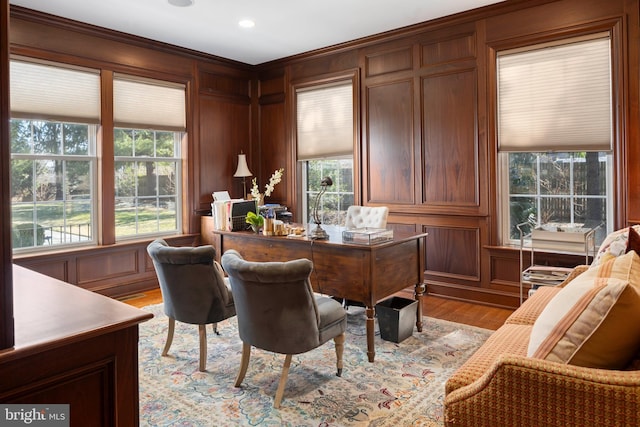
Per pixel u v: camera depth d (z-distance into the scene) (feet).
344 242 9.91
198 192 17.12
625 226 11.11
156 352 9.91
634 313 4.19
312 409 7.42
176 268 8.63
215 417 7.18
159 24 13.80
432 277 14.69
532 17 12.29
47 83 13.03
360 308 13.44
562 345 4.41
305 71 17.48
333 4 12.47
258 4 12.37
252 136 19.17
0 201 3.58
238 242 12.24
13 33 12.25
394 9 12.89
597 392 3.99
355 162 16.12
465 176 13.80
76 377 4.13
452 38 13.78
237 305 7.89
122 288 14.92
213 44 15.89
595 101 11.52
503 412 4.48
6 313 3.67
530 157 12.96
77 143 14.02
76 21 13.34
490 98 13.12
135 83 15.17
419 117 14.55
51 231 13.50
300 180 18.07
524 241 13.07
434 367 9.04
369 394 7.93
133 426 4.57
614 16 11.09
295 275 7.04
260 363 9.31
